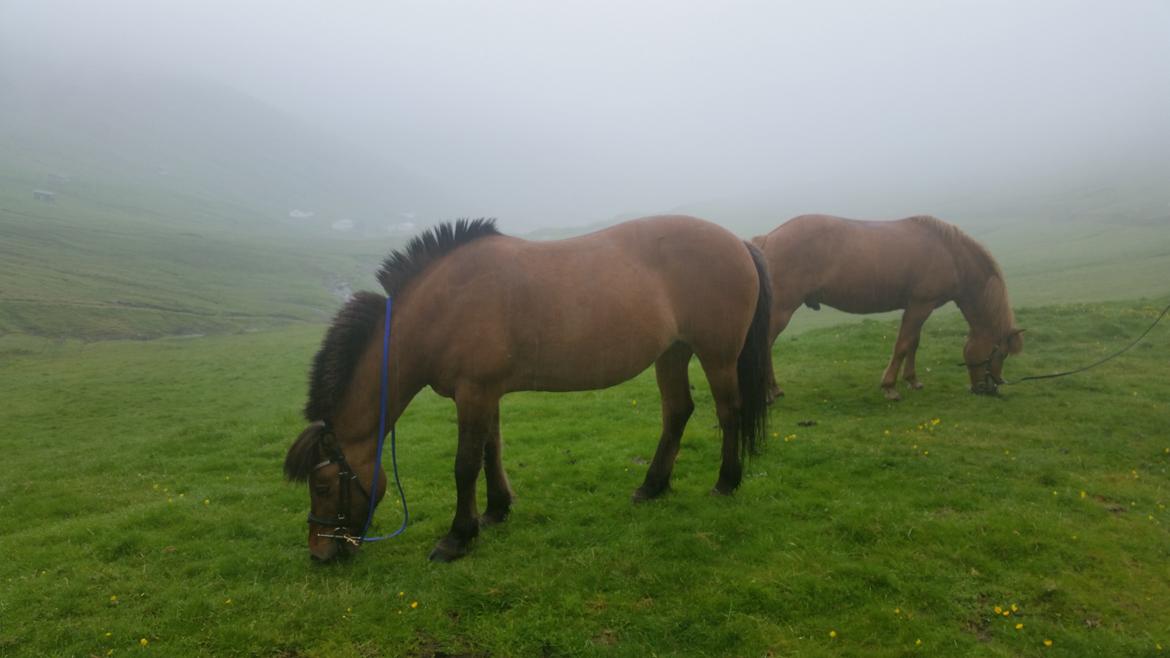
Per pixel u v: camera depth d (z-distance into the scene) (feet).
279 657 11.96
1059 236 184.34
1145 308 43.39
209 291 201.57
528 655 11.91
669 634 12.34
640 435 24.91
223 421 34.63
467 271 15.05
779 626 12.55
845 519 16.37
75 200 360.69
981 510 17.30
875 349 38.99
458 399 14.94
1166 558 14.96
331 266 282.97
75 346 123.03
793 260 26.89
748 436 18.04
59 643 12.39
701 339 16.97
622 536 16.02
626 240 16.38
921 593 13.42
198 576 14.79
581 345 15.03
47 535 17.33
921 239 27.63
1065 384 29.66
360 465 14.99
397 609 13.23
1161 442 22.50
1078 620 12.80
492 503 17.12
